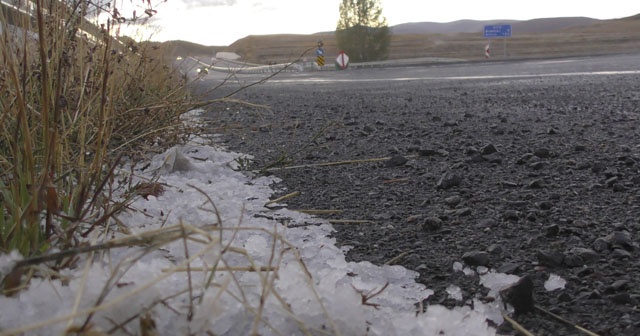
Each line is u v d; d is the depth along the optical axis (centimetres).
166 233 97
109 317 95
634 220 192
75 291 101
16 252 104
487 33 4562
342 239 182
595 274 148
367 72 2439
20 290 105
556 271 151
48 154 135
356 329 107
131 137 262
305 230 186
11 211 139
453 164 303
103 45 214
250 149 361
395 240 181
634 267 152
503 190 241
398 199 232
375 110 634
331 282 121
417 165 302
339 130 455
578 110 561
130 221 172
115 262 129
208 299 101
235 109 669
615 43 6962
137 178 233
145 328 91
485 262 157
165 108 297
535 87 941
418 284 144
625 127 424
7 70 173
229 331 103
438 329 112
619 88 841
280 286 116
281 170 292
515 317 127
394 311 121
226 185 244
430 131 436
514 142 367
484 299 136
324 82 1559
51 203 132
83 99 197
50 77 171
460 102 713
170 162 263
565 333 119
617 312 127
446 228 192
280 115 595
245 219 190
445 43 8294
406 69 2608
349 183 263
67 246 126
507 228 190
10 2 177
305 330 97
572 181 254
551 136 389
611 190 235
